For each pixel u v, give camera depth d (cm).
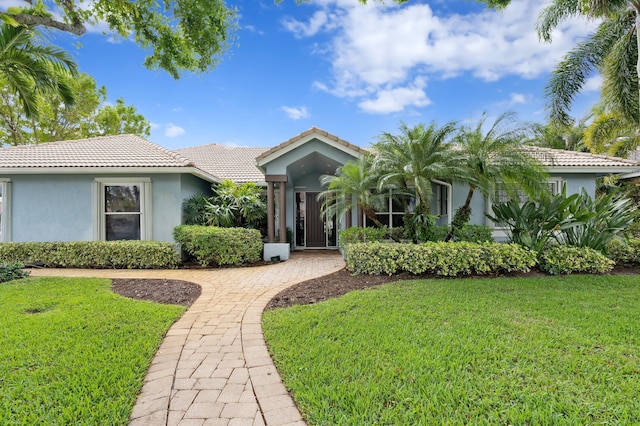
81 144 1366
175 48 823
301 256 1346
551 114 1301
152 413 291
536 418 271
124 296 691
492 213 1229
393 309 562
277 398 314
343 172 1037
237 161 1828
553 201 898
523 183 936
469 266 833
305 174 1585
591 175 1230
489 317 515
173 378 352
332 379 338
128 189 1188
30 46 769
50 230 1154
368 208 1053
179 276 923
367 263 870
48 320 518
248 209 1303
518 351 392
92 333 467
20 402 302
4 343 427
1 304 614
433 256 834
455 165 908
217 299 671
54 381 337
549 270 860
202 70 875
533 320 503
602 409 283
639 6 923
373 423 271
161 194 1180
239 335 474
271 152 1182
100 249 1049
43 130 2461
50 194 1155
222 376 356
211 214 1230
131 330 480
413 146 898
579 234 941
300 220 1642
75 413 286
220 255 1065
